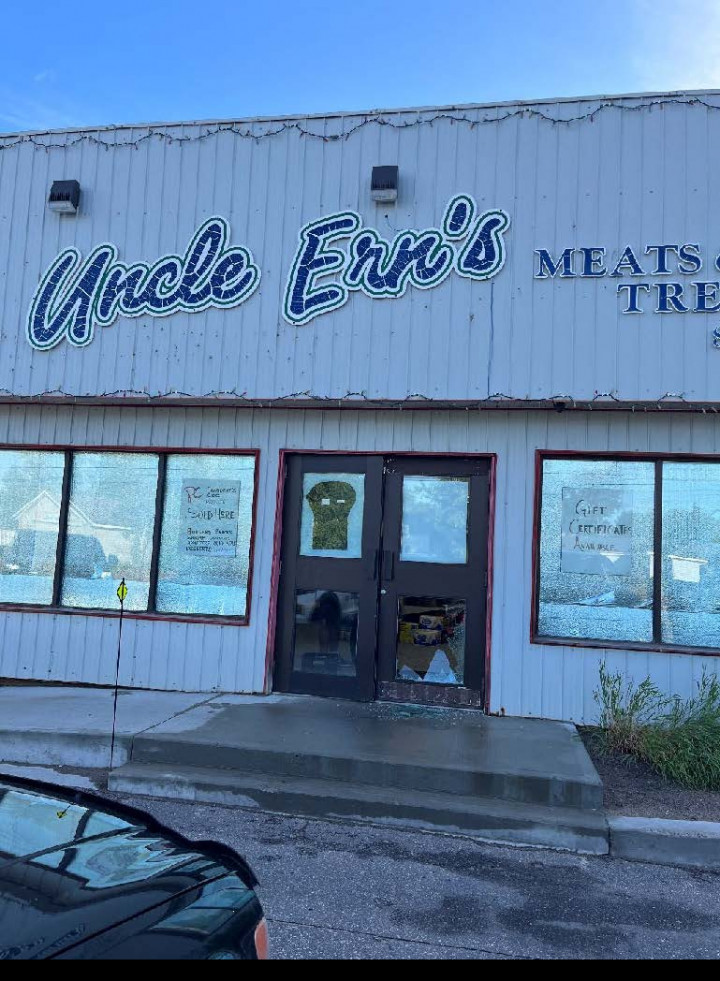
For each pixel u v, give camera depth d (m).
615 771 6.37
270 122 8.57
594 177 7.82
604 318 7.65
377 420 8.16
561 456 7.79
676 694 7.26
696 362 7.43
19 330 8.88
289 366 8.24
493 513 7.77
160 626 8.38
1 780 3.44
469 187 8.05
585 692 7.42
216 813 5.73
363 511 8.15
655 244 7.64
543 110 7.99
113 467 8.80
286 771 6.09
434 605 7.93
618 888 4.73
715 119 7.69
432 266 8.03
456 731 6.89
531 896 4.56
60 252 8.88
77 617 8.55
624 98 7.85
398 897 4.47
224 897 2.50
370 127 8.34
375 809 5.64
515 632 7.61
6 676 8.62
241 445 8.44
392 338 8.05
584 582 7.67
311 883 4.61
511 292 7.85
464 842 5.37
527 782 5.69
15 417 8.99
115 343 8.65
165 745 6.36
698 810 5.62
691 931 4.17
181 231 8.62
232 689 8.18
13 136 9.16
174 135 8.77
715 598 7.43
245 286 8.41
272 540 8.26
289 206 8.42
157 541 8.59
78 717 7.09
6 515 8.95
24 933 2.04
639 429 7.63
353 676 7.98
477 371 7.84
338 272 8.23
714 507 7.50
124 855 2.66
